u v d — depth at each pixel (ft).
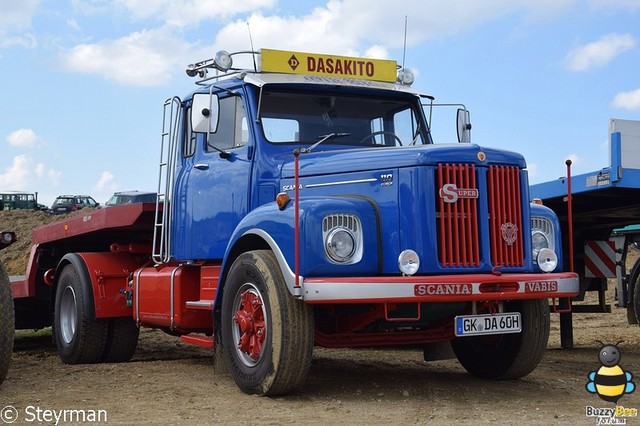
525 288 18.99
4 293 19.48
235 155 22.22
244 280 19.53
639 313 26.58
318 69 22.95
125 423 16.39
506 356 21.35
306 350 18.26
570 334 29.73
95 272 27.04
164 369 24.40
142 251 27.48
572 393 19.89
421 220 18.54
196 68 24.00
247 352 19.58
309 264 17.92
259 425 16.07
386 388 20.58
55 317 28.55
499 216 19.27
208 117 21.17
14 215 118.21
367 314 19.51
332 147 22.25
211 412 17.39
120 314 26.99
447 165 18.84
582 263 29.91
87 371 24.48
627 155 24.50
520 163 19.74
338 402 18.48
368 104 23.22
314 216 18.10
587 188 25.43
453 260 18.71
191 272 23.66
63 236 29.09
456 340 22.68
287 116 22.13
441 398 19.19
